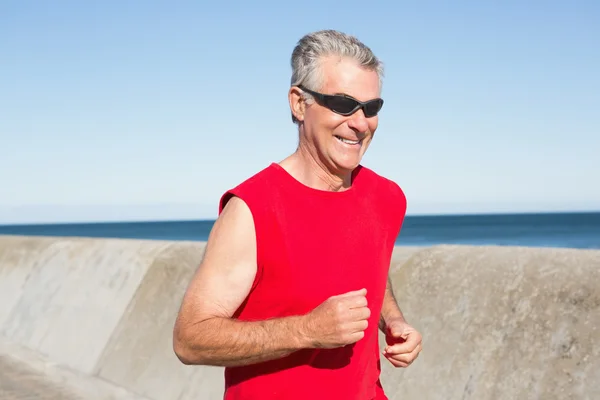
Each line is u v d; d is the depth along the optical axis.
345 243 2.00
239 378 2.00
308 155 2.05
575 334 3.08
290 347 1.78
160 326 5.34
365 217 2.10
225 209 1.91
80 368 5.70
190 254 5.89
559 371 3.03
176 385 4.77
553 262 3.45
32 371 5.84
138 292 5.88
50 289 7.11
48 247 7.91
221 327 1.79
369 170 2.27
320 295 1.93
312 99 1.99
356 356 2.06
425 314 3.74
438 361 3.50
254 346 1.78
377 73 2.04
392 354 2.18
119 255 6.60
